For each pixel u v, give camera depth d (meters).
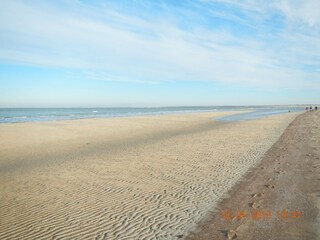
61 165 11.07
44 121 37.09
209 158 11.30
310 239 4.26
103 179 8.69
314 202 5.74
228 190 7.09
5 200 6.93
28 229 5.23
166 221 5.39
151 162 10.98
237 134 19.30
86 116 55.19
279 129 21.98
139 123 32.53
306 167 8.86
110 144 16.66
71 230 5.14
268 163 9.87
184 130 24.00
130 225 5.28
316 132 18.58
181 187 7.60
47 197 7.09
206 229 4.93
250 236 4.51
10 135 21.20
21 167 11.02
